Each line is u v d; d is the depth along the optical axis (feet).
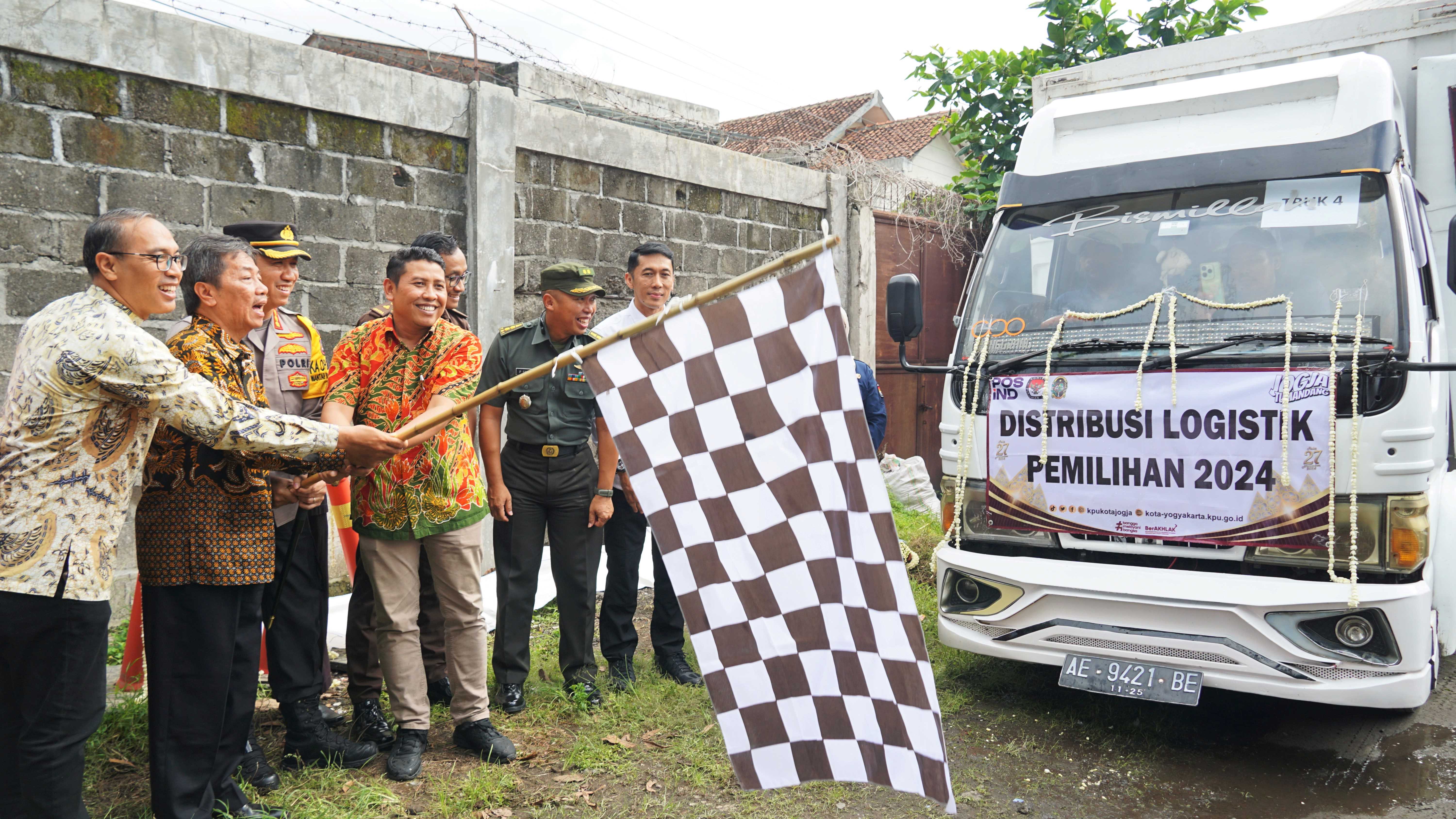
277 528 11.18
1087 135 14.89
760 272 7.29
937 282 31.32
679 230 23.38
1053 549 13.16
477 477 11.94
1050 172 14.79
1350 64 13.19
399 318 11.52
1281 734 13.05
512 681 13.43
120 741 11.89
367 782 11.14
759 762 7.55
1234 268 12.68
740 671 7.54
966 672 15.26
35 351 7.97
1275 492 11.44
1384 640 11.09
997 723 13.41
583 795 11.05
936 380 31.42
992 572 13.14
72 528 7.99
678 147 23.03
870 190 28.89
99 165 14.79
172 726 9.26
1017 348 13.55
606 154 21.40
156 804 9.29
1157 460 12.09
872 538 7.17
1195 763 12.17
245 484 9.41
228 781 10.04
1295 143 13.16
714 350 7.48
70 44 14.29
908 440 30.04
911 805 11.00
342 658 15.16
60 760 8.09
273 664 11.40
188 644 9.32
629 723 13.05
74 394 7.86
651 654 16.08
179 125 15.55
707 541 7.53
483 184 19.06
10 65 13.89
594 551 13.89
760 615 7.50
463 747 12.13
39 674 8.05
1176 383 12.01
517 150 19.79
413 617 11.60
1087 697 14.35
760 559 7.47
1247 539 11.59
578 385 13.33
